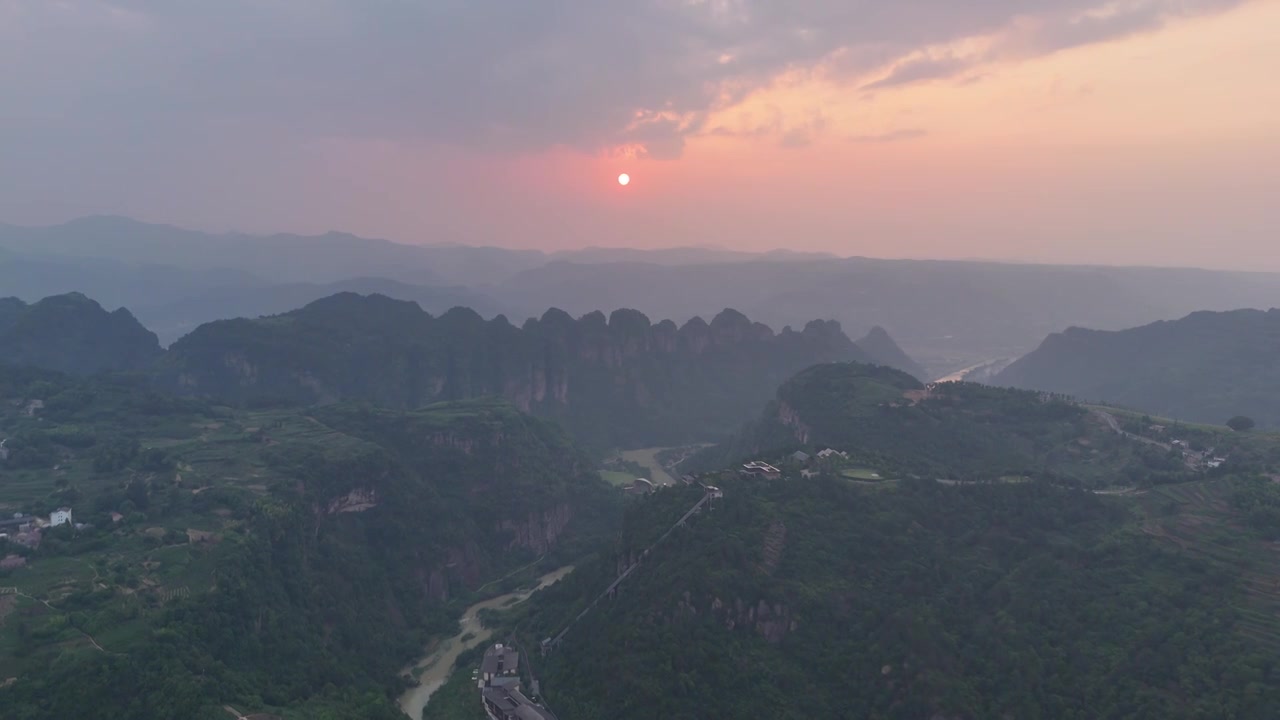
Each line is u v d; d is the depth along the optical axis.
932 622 162.25
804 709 151.38
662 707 152.25
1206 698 130.88
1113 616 154.88
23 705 130.12
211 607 165.00
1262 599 147.62
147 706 136.38
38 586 163.25
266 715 145.25
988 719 143.12
